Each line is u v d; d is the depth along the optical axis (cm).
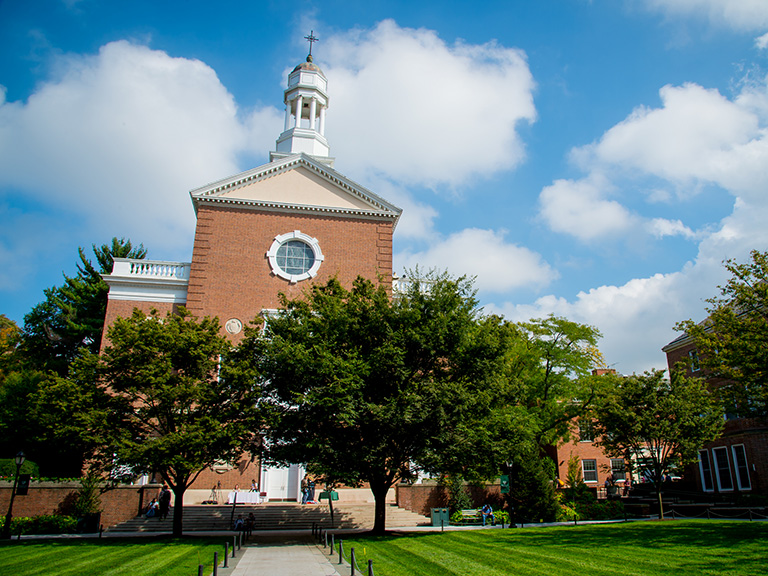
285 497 3238
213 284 3428
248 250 3522
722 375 2258
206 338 2408
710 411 2948
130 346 2306
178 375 2334
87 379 2306
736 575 1345
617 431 2908
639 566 1491
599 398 3195
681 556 1614
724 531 2097
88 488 2719
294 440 2361
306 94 4372
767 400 2105
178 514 2323
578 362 3425
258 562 1669
